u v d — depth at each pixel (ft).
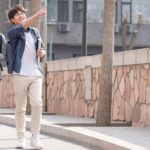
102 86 50.55
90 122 54.75
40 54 35.04
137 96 52.19
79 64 66.74
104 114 50.62
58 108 73.97
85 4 95.71
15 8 35.63
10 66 35.14
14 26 35.04
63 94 72.28
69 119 60.03
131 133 42.47
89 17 203.10
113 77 58.54
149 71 49.55
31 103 35.22
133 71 53.36
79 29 201.46
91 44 200.95
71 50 201.98
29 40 35.17
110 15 49.96
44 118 61.52
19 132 36.19
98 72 61.46
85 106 65.00
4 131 49.93
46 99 78.48
